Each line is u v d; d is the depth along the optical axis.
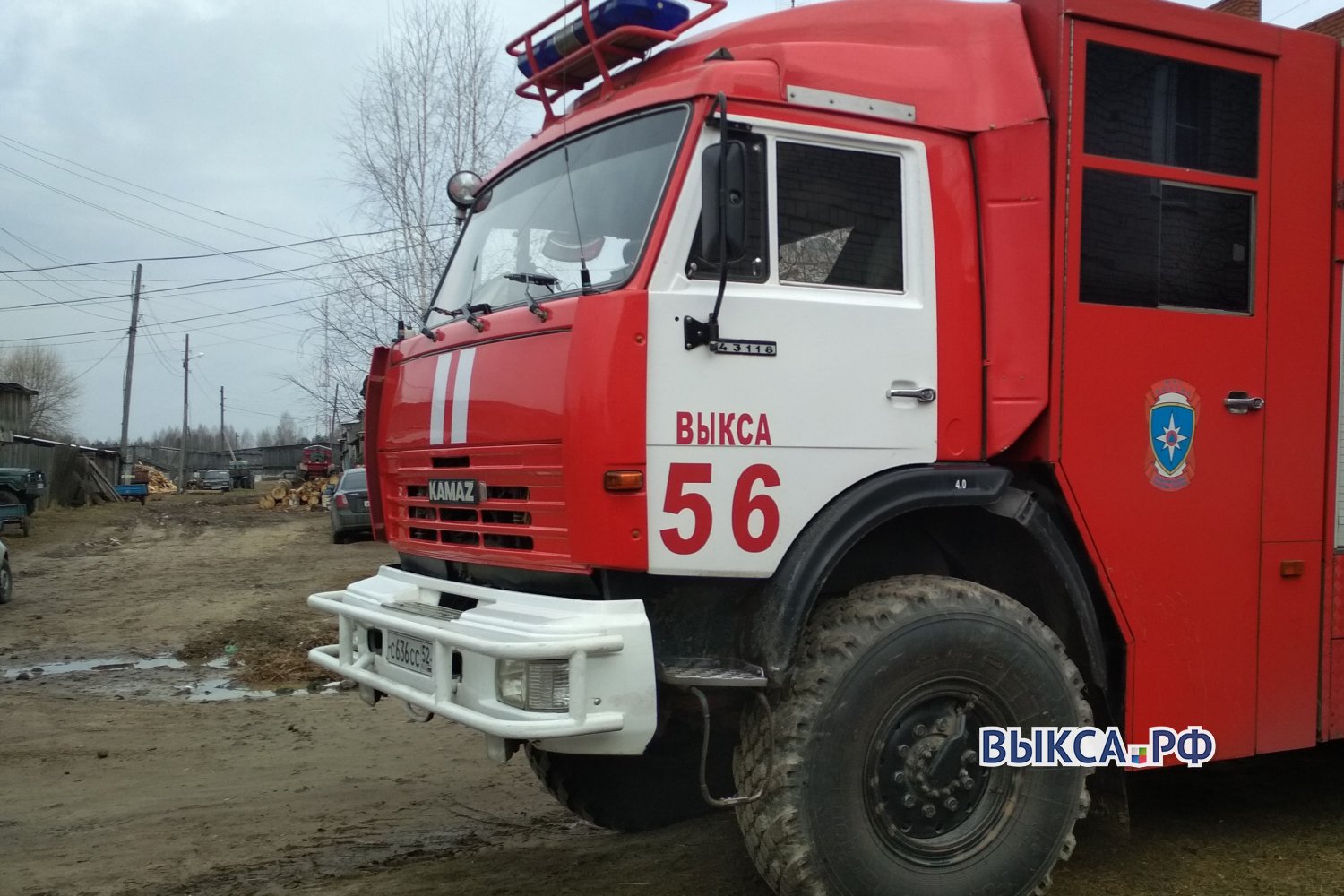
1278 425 4.05
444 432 3.91
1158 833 4.48
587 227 3.65
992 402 3.62
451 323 4.13
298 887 4.21
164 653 10.34
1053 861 3.58
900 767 3.38
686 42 3.89
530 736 2.94
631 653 3.08
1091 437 3.69
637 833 4.82
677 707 3.60
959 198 3.67
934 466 3.55
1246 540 3.97
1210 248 3.96
